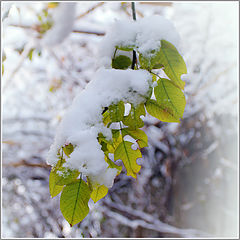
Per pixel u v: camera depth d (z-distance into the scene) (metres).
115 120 0.52
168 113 0.53
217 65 3.28
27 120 3.25
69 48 3.04
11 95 3.22
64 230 3.28
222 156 4.10
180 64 0.52
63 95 3.35
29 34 1.51
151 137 3.46
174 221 4.19
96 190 0.51
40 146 2.93
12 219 3.73
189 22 3.17
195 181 4.50
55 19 1.21
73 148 0.49
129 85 0.52
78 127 0.50
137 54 0.59
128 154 0.52
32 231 3.70
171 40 0.54
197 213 4.52
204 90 3.06
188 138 4.23
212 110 3.37
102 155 0.48
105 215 3.72
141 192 3.95
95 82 0.55
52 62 3.00
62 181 0.47
